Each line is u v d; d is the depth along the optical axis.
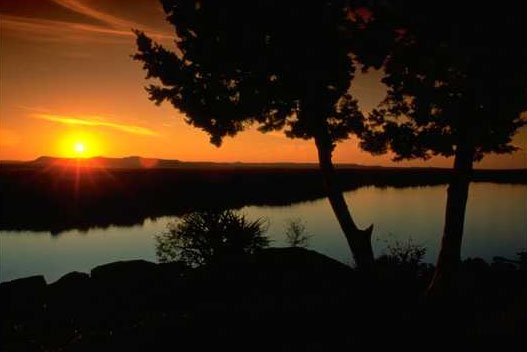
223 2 9.16
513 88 7.37
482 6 6.96
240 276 13.53
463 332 7.53
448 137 9.49
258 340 8.00
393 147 10.12
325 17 8.99
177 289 13.58
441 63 8.08
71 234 37.25
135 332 9.21
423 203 64.75
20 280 14.80
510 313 8.05
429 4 7.55
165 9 10.02
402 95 9.55
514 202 61.84
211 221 17.06
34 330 11.81
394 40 8.71
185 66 10.30
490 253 27.19
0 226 39.94
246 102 10.15
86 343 9.16
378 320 8.51
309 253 14.96
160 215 47.91
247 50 9.39
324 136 10.45
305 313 9.25
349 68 9.87
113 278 15.05
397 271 12.92
